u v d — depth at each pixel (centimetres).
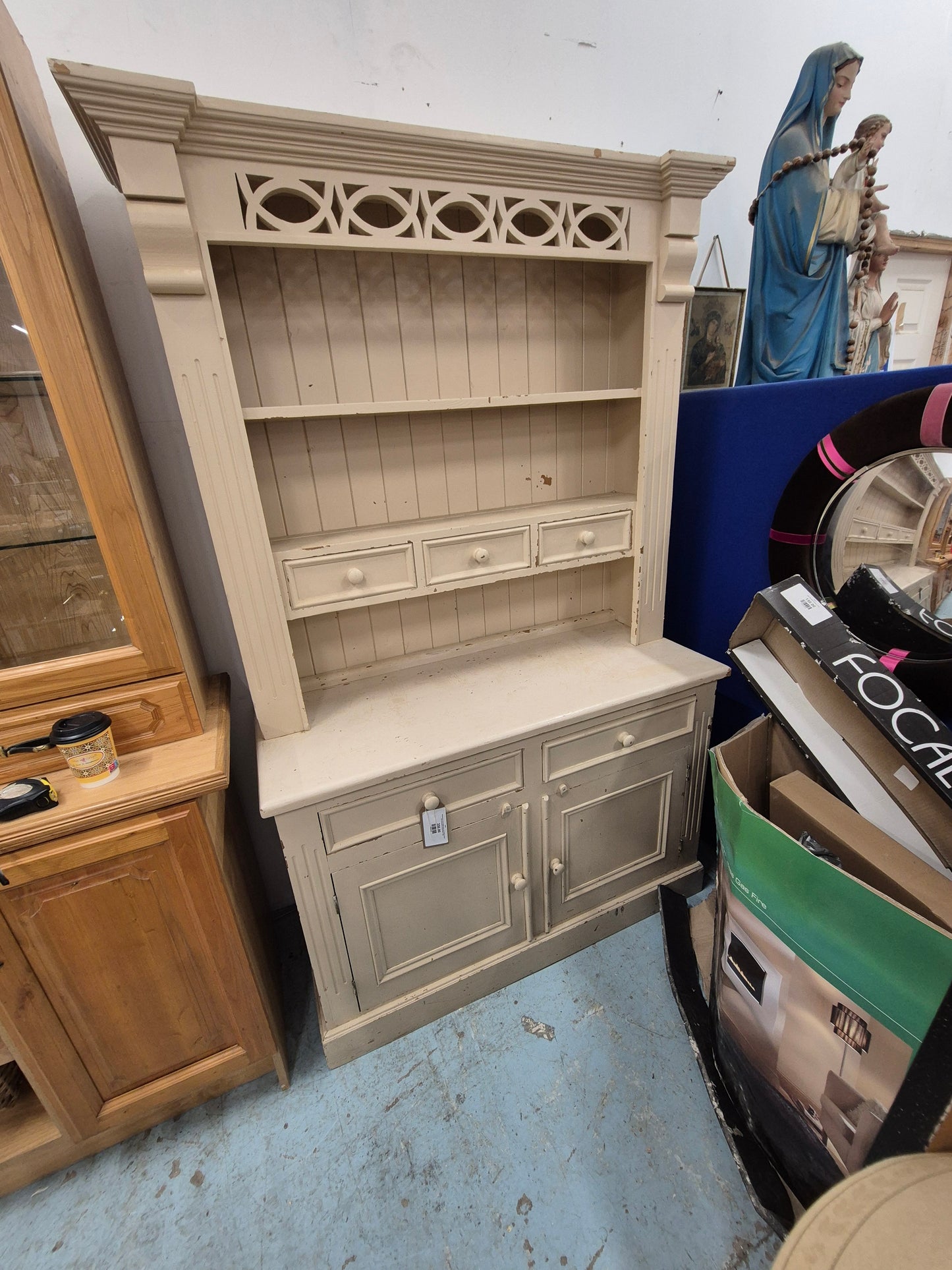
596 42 132
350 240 93
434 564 118
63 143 98
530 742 117
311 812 100
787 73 160
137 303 109
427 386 122
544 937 137
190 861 93
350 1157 105
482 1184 100
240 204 86
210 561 129
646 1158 102
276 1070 116
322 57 109
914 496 109
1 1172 100
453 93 121
